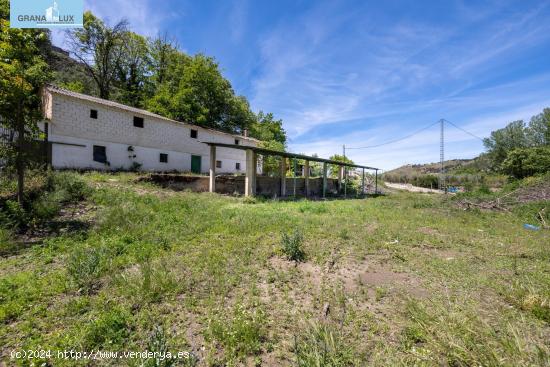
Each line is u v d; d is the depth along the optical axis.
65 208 7.27
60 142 12.60
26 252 4.64
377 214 10.55
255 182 15.23
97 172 13.12
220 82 26.67
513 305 3.31
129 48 26.20
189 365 2.17
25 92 6.07
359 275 4.30
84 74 25.80
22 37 6.04
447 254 5.62
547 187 14.30
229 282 3.81
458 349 2.19
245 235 6.36
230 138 24.19
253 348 2.43
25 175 8.05
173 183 12.98
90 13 23.31
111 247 4.94
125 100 26.50
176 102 21.69
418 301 3.35
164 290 3.44
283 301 3.39
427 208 13.20
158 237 5.71
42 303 3.06
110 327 2.57
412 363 2.24
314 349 2.18
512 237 7.18
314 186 21.61
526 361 1.98
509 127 42.94
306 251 5.37
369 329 2.80
